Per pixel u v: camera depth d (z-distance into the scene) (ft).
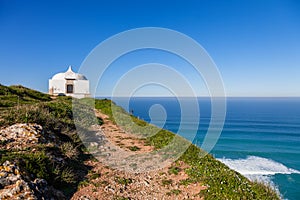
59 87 124.26
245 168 120.78
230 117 394.11
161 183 29.30
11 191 19.48
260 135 239.91
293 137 228.22
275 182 99.60
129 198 25.32
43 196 20.99
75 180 27.14
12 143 29.01
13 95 81.25
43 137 32.73
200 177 30.04
